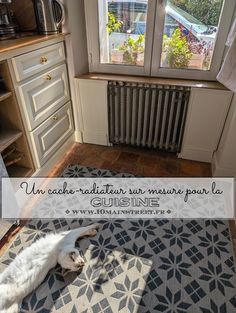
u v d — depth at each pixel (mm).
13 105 1329
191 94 1705
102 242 1314
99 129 2082
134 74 1922
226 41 1541
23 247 1273
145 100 1816
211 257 1245
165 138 1980
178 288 1112
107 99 1889
